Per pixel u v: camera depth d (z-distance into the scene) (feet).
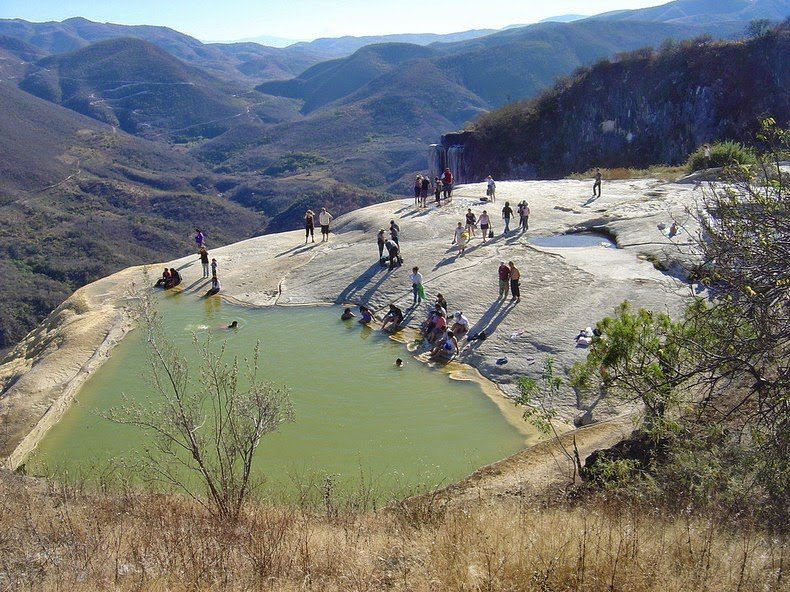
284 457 44.50
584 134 257.55
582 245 80.53
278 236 104.27
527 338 59.77
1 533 24.86
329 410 51.13
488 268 74.84
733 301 24.16
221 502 28.12
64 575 20.17
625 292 64.90
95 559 21.72
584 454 38.96
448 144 282.77
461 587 18.12
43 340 73.56
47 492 32.35
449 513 27.32
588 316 61.93
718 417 30.35
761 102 228.84
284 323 70.28
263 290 80.28
